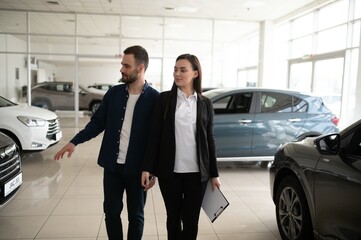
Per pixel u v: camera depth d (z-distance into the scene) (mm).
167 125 1953
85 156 5910
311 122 5020
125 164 2066
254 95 4957
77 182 4355
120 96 2135
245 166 5402
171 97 1975
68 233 2844
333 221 2061
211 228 3020
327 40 8195
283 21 9898
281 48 10422
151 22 10484
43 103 11664
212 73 11133
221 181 4547
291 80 9898
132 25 10859
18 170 3014
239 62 13297
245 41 13156
